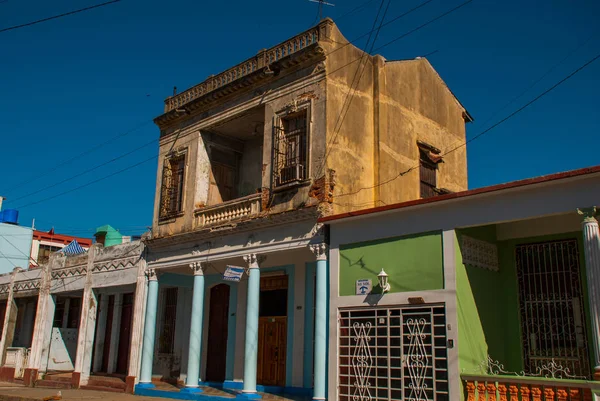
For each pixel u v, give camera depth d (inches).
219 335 802.2
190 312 850.8
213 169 780.6
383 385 497.7
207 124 759.7
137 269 814.5
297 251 610.5
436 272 477.7
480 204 464.4
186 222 748.6
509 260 512.4
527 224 502.3
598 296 392.8
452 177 810.2
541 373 455.5
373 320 516.7
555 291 480.4
